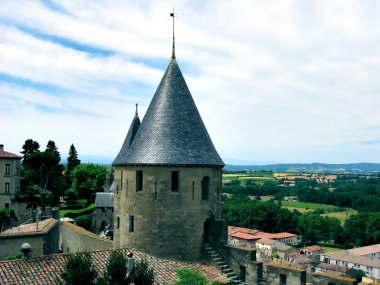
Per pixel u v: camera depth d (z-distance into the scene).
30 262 30.59
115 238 39.69
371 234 198.62
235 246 37.44
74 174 157.88
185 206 36.69
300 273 33.41
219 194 39.47
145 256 35.88
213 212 38.38
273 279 34.94
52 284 28.77
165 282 32.31
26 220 84.56
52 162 139.75
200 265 36.53
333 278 33.22
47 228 51.44
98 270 31.39
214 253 37.38
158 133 37.72
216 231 37.75
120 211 38.91
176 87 39.81
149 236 36.34
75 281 26.27
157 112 38.88
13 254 45.00
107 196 106.00
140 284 26.98
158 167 36.34
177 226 36.44
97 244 45.72
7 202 103.31
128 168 38.00
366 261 163.00
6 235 44.97
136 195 37.09
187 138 38.00
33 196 106.50
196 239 37.09
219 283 32.72
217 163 38.66
